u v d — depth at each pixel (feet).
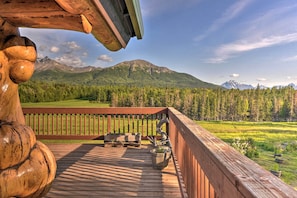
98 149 18.19
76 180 11.37
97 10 4.30
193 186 6.46
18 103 5.80
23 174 4.90
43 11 4.25
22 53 5.18
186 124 7.12
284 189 2.02
